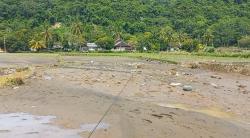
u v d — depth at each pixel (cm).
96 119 1891
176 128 1788
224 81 4006
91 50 15925
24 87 2956
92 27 19700
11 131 1672
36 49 15412
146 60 8162
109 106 2238
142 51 15262
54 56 10544
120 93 2773
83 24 19850
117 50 16100
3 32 16825
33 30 17850
